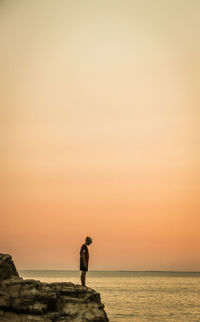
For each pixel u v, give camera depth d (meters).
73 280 93.75
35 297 14.75
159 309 33.19
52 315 14.70
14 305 14.55
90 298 16.00
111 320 26.47
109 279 110.94
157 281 95.56
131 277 131.50
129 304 37.00
